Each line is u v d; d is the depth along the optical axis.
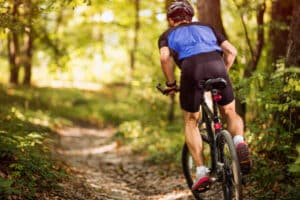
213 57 5.24
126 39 27.95
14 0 7.49
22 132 8.41
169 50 5.43
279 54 9.32
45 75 35.59
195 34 5.36
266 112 6.92
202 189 5.53
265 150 7.01
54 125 16.91
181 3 5.64
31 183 5.96
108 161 11.10
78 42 25.02
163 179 8.44
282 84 6.73
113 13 21.47
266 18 11.82
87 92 32.94
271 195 6.03
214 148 5.50
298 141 6.63
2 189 5.32
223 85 5.02
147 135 13.46
